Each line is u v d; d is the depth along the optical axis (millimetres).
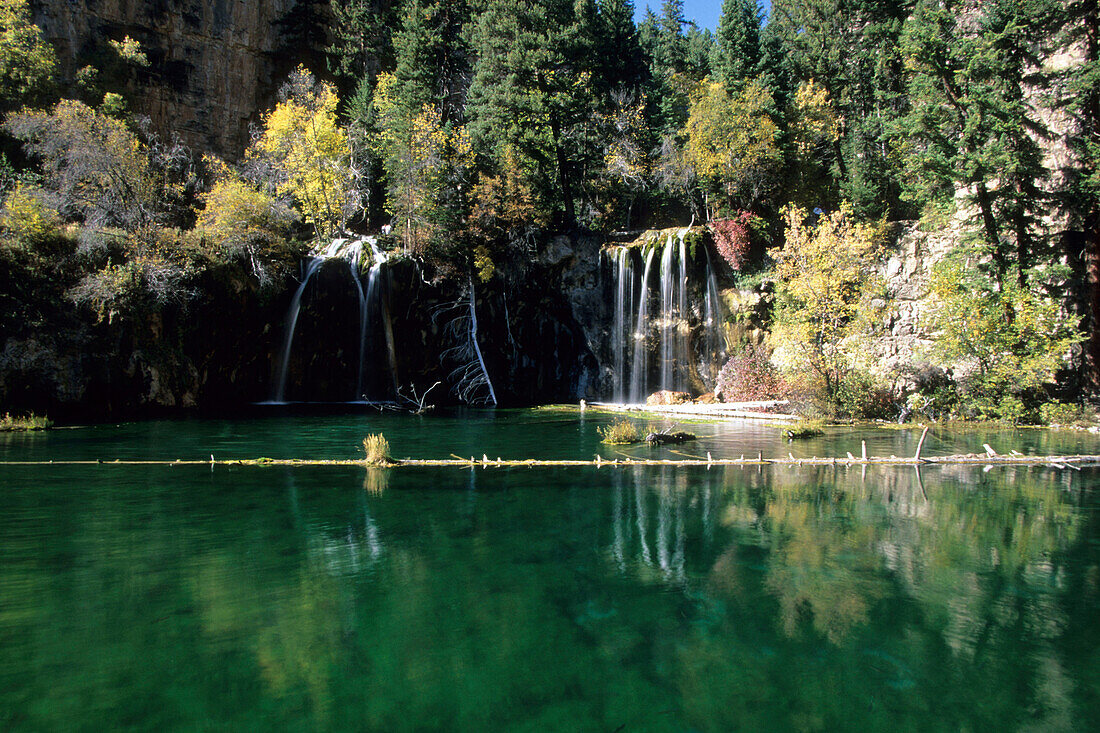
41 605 6348
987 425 22672
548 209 38031
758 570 7664
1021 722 4602
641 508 10547
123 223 29109
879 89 39469
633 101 46875
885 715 4672
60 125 29547
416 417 26188
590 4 42125
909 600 6785
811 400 25297
